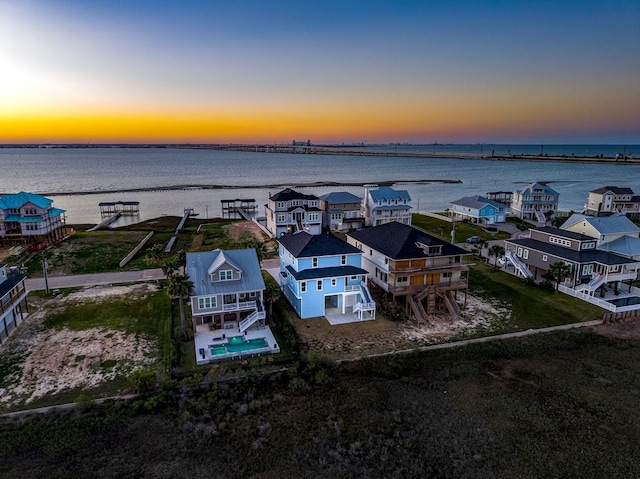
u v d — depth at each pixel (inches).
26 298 1787.6
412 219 3809.1
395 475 871.1
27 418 1035.3
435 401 1132.5
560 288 1894.7
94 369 1259.2
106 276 2105.1
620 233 2237.9
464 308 1743.4
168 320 1592.0
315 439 977.5
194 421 1032.8
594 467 899.4
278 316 1648.6
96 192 5531.5
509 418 1061.8
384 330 1542.8
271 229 3149.6
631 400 1136.2
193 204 4800.7
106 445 951.6
